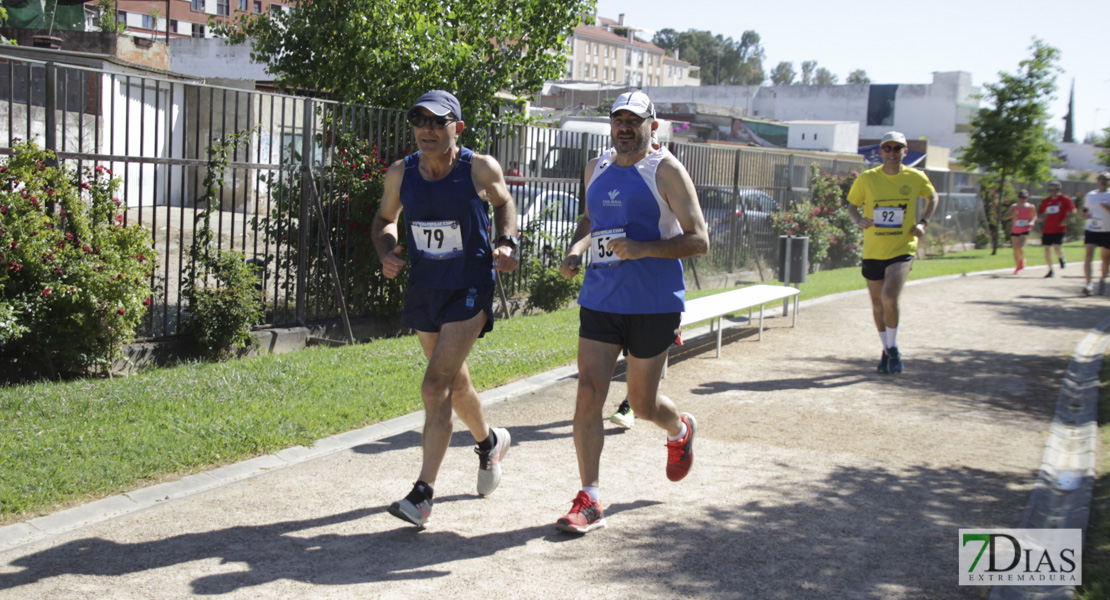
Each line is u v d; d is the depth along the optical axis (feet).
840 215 60.64
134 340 23.80
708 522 14.03
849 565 12.48
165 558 12.18
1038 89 80.43
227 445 16.58
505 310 35.01
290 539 13.00
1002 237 88.02
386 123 31.50
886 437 19.39
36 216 20.61
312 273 28.81
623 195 13.53
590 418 13.62
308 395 20.58
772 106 212.23
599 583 11.75
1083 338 32.91
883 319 26.71
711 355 28.86
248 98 25.77
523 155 36.78
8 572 11.52
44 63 21.12
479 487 14.90
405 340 28.48
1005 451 18.42
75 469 14.80
